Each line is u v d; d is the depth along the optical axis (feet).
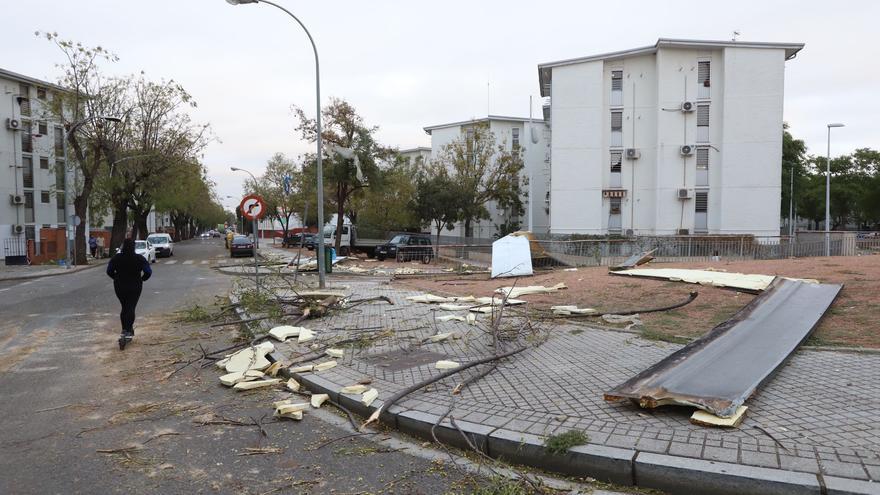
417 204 134.72
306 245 144.25
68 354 26.81
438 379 19.04
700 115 110.42
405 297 42.29
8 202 129.80
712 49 109.19
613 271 47.24
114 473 13.57
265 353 24.70
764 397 15.38
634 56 113.19
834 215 220.64
